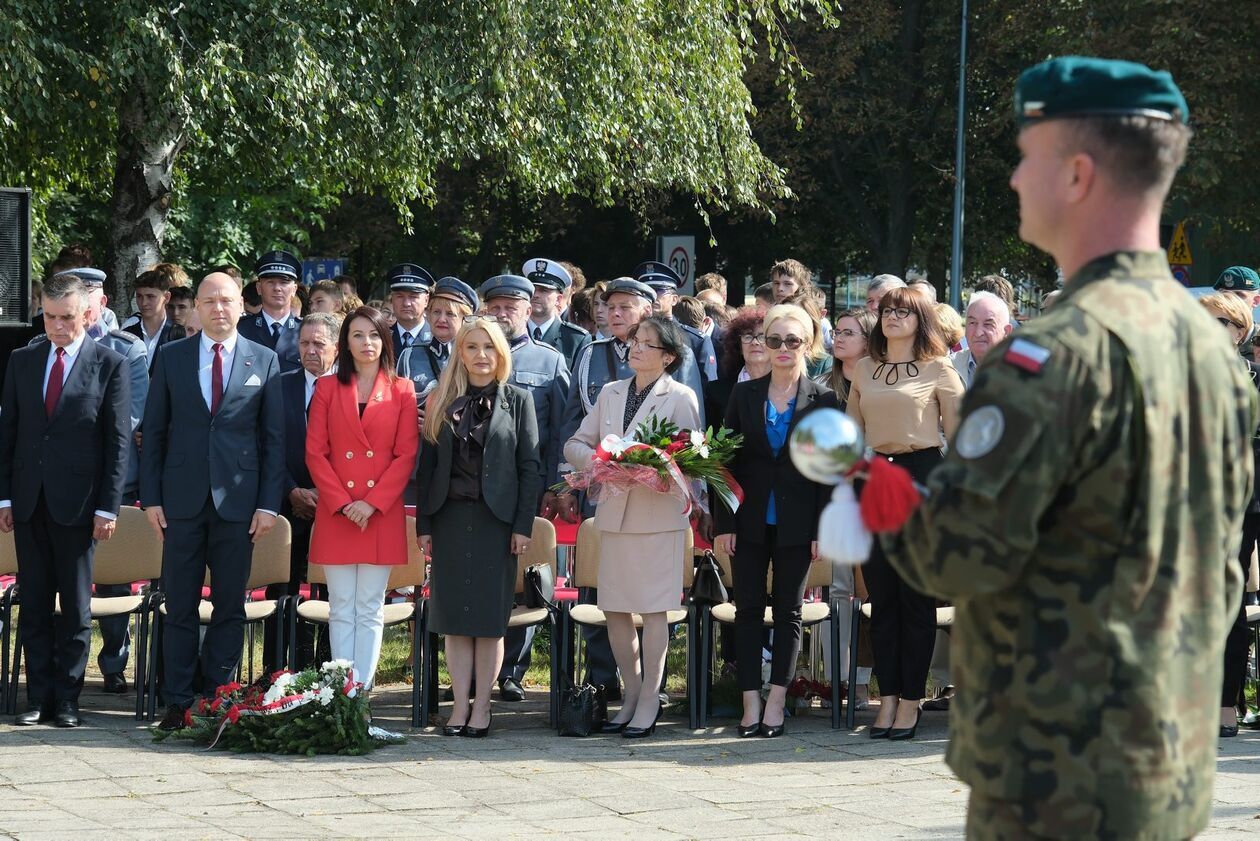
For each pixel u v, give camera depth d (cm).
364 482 802
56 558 798
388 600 979
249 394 809
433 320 975
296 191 2456
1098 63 258
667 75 1703
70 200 2320
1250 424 272
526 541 788
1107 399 246
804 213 3175
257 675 974
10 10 1285
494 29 1497
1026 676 253
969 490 246
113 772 686
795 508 785
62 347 804
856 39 2838
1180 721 254
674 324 823
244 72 1342
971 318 877
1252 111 2295
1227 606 269
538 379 934
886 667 786
